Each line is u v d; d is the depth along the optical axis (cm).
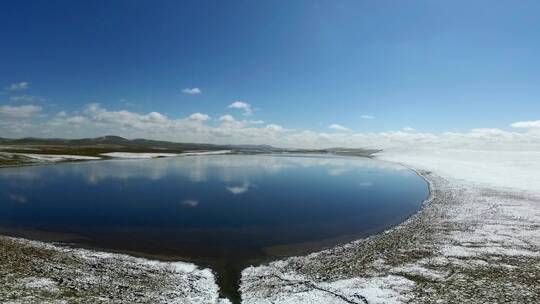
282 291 1961
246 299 1873
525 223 3350
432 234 3056
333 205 4516
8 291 1709
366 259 2480
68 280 1944
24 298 1650
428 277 2117
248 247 2798
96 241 2898
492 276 2114
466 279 2075
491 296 1839
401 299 1825
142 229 3288
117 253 2594
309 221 3653
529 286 1961
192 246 2806
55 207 4209
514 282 2020
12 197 4819
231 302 1836
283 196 5191
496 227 3222
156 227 3359
